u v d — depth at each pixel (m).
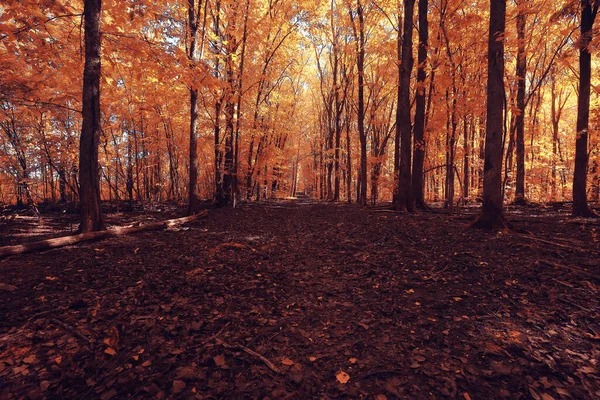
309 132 38.78
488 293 3.95
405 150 11.88
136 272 4.75
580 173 9.25
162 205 16.62
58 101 8.80
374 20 16.27
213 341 2.97
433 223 8.62
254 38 15.62
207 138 16.94
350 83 20.58
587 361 2.57
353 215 12.10
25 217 11.41
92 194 7.00
